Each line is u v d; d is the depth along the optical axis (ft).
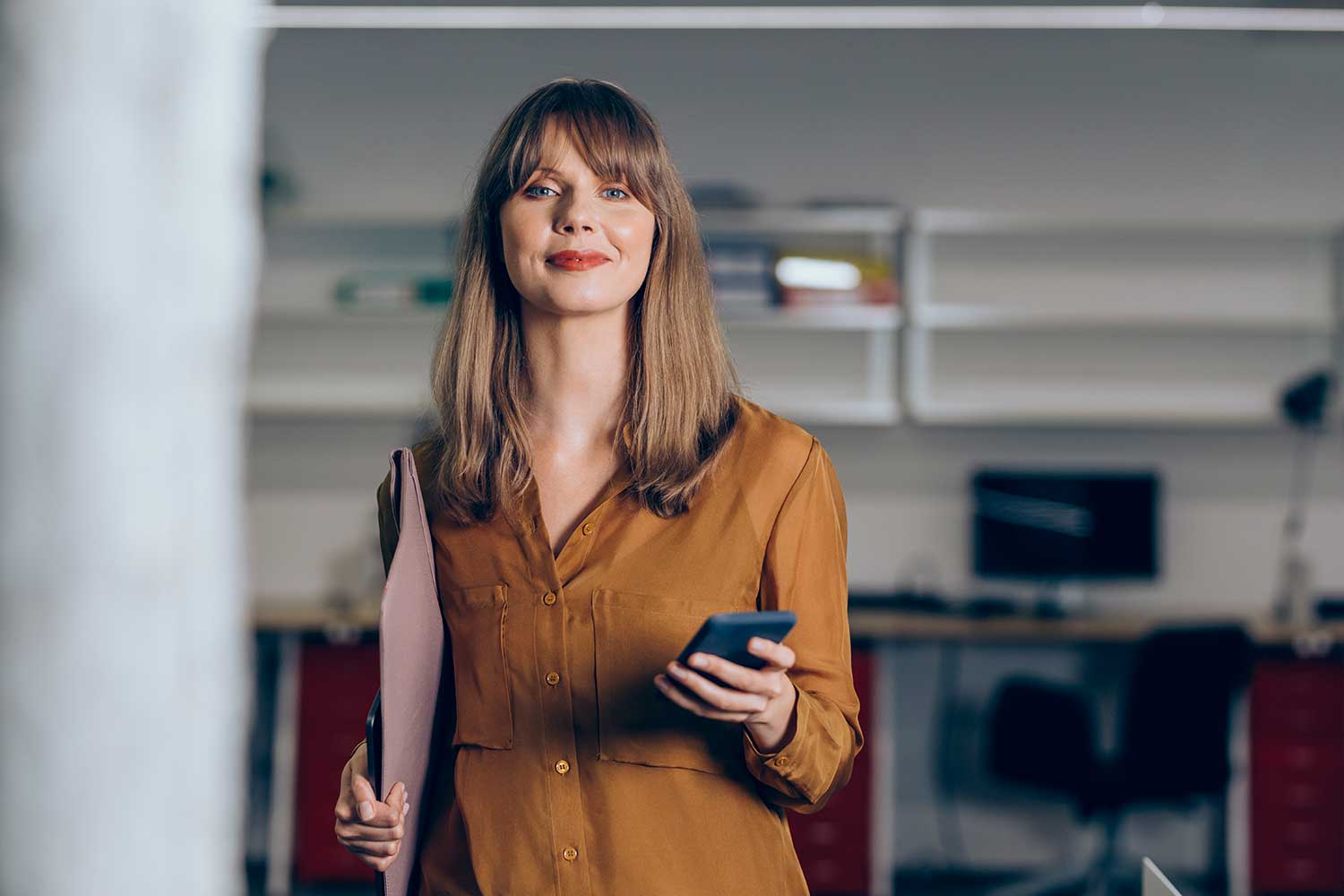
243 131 1.10
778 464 3.51
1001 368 16.66
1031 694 12.75
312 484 16.47
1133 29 16.34
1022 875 15.87
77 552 0.97
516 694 3.37
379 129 16.48
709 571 3.39
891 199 16.66
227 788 1.05
